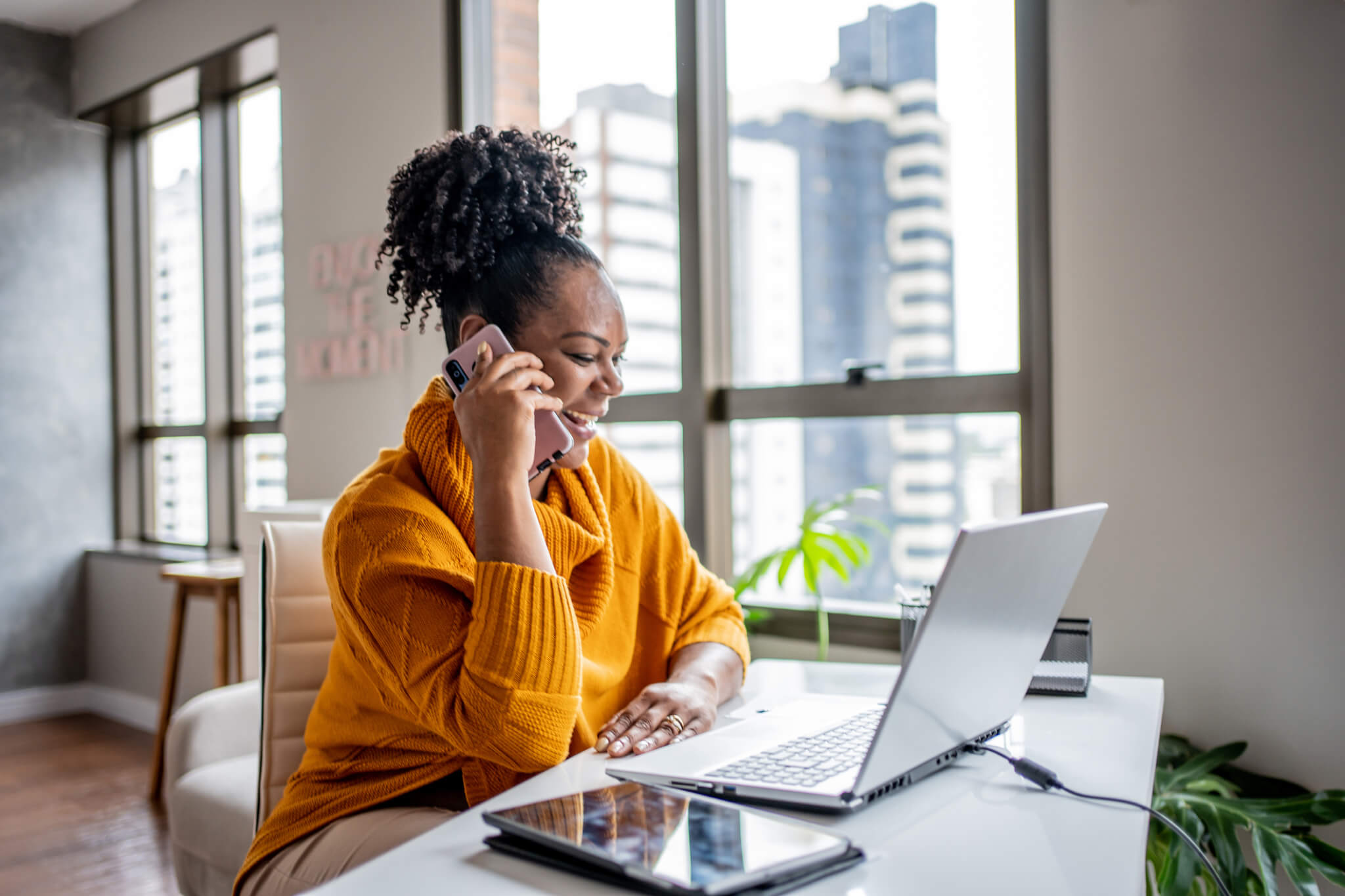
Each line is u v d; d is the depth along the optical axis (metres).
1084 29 1.79
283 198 3.29
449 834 0.78
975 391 2.04
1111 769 0.93
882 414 2.18
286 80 3.28
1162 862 1.45
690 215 2.43
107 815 2.90
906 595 1.40
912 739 0.81
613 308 1.17
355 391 3.07
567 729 0.96
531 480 1.16
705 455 2.43
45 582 4.11
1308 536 1.58
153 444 4.34
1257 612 1.63
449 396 1.17
